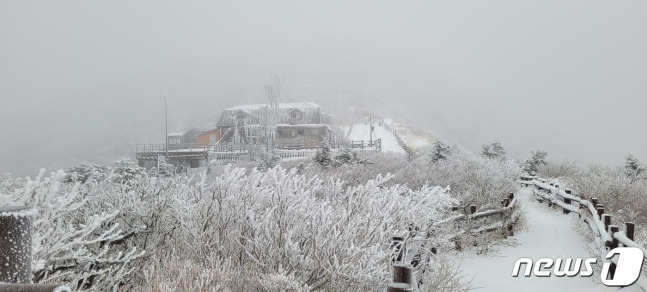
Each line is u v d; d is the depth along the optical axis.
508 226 11.75
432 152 24.81
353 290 4.64
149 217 5.91
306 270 4.60
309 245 4.87
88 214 5.66
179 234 5.84
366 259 4.40
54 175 3.78
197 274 4.25
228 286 4.17
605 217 8.98
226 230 5.29
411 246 5.80
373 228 4.81
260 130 60.66
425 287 6.27
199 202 5.43
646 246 9.45
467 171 15.80
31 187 3.67
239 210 5.28
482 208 11.92
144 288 4.24
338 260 4.54
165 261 4.74
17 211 2.16
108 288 4.67
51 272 4.45
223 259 4.93
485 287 7.79
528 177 24.77
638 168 24.39
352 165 23.70
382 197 5.64
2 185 5.34
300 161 35.12
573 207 14.14
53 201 4.20
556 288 7.71
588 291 7.34
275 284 3.98
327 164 26.14
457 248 9.90
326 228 4.72
